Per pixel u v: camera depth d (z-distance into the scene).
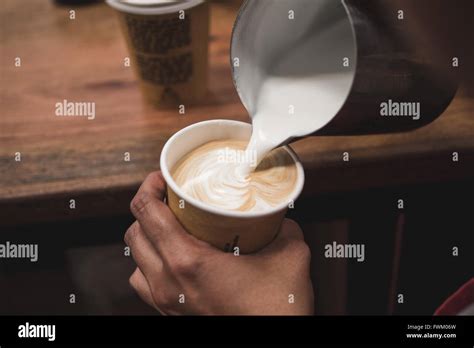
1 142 0.74
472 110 0.77
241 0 1.11
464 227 0.79
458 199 0.76
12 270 0.76
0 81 0.88
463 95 0.79
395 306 0.89
